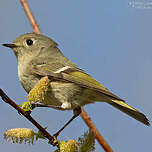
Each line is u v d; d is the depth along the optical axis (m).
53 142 2.53
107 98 2.57
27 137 2.52
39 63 2.58
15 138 2.52
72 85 2.57
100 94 2.57
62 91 2.57
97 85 2.57
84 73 2.58
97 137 2.56
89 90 2.57
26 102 2.52
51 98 2.57
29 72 2.58
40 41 2.60
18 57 2.59
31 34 2.59
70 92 2.57
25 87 2.58
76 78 2.57
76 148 2.51
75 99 2.57
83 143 2.51
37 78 2.58
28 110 2.52
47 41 2.60
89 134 2.51
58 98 2.57
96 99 2.58
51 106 2.57
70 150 2.51
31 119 2.52
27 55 2.59
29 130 2.52
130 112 2.57
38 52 2.59
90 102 2.58
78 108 2.58
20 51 2.59
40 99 2.53
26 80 2.58
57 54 2.60
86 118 2.57
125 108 2.57
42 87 2.53
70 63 2.59
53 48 2.60
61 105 2.57
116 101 2.56
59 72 2.57
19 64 2.59
